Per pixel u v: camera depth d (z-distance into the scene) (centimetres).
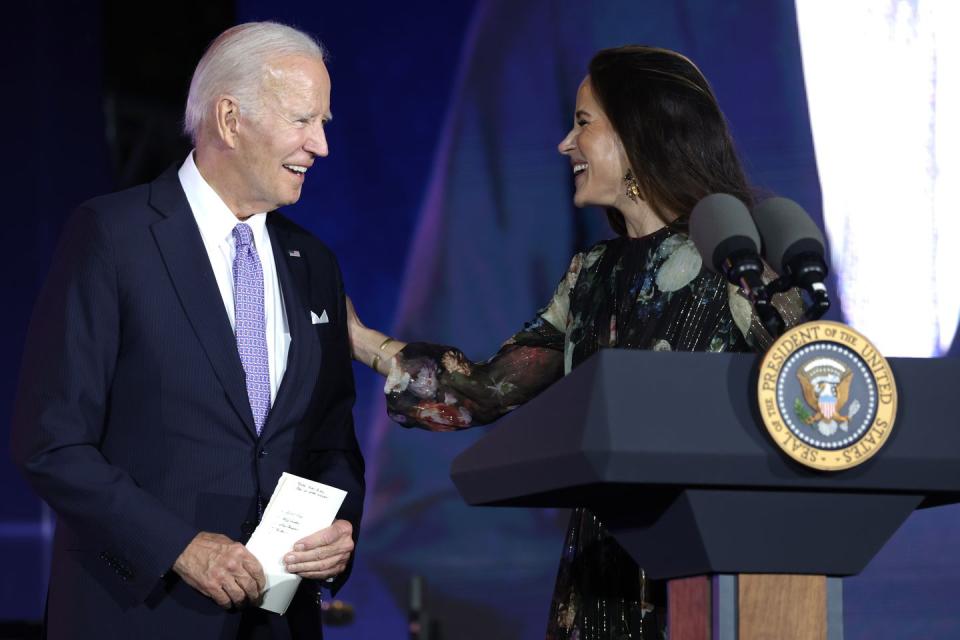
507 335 1717
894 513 498
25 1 1908
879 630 1505
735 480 472
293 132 830
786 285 547
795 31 1554
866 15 1521
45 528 1891
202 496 796
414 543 1731
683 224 787
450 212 1744
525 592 1692
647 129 793
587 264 857
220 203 852
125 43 1895
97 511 746
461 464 562
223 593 752
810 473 474
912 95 1502
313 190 1786
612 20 1661
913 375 498
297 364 848
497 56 1728
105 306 790
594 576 748
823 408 469
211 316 814
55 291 796
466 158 1738
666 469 466
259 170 834
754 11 1573
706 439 467
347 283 1770
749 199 785
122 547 751
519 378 909
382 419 1753
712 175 788
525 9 1711
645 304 776
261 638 816
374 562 1738
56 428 762
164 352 800
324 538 781
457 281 1738
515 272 1719
